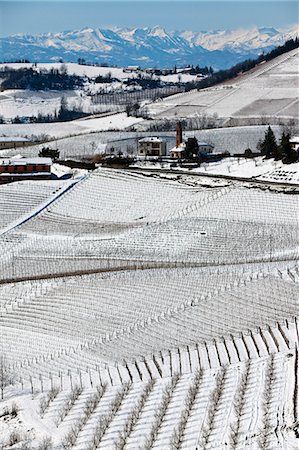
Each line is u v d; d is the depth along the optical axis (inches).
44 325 6373.0
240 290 6673.2
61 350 5876.0
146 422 4611.2
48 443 4426.7
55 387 5241.1
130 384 5177.2
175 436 4365.2
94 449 4347.9
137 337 5974.4
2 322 6491.1
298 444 4146.2
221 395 4867.1
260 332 5861.2
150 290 6889.8
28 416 4837.6
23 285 7401.6
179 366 5418.3
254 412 4579.2
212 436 4360.2
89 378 5359.3
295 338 5689.0
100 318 6407.5
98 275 7519.7
